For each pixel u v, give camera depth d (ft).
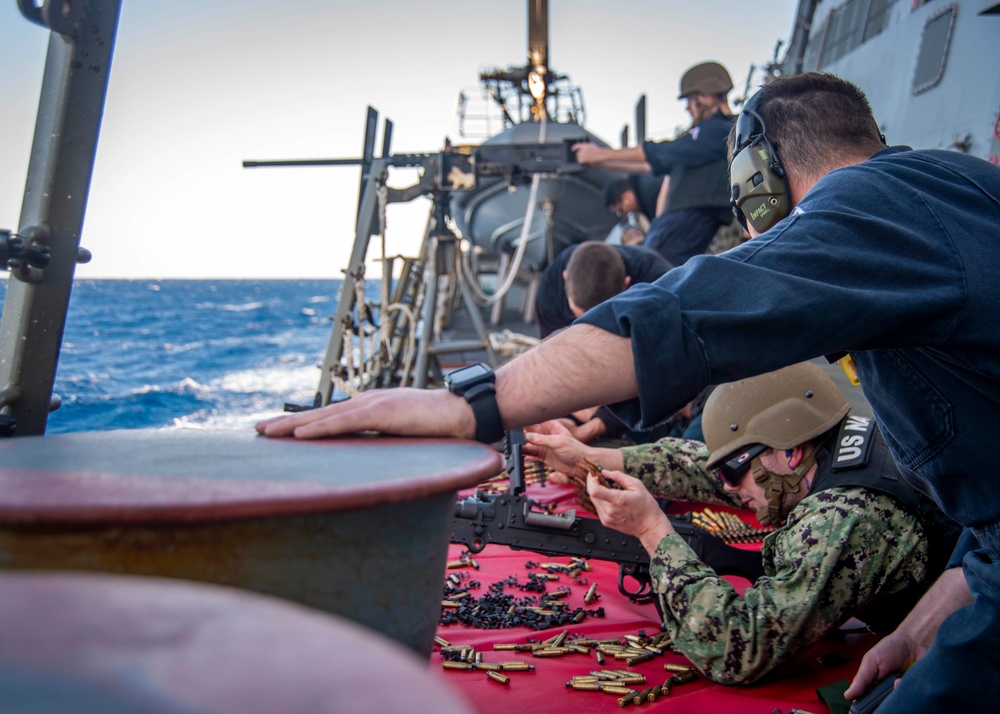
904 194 4.23
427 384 19.19
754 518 10.59
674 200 16.22
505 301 42.32
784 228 4.17
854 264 3.96
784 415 6.57
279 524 2.49
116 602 1.23
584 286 12.06
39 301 5.17
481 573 8.72
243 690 1.04
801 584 5.83
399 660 1.20
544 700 5.66
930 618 5.43
